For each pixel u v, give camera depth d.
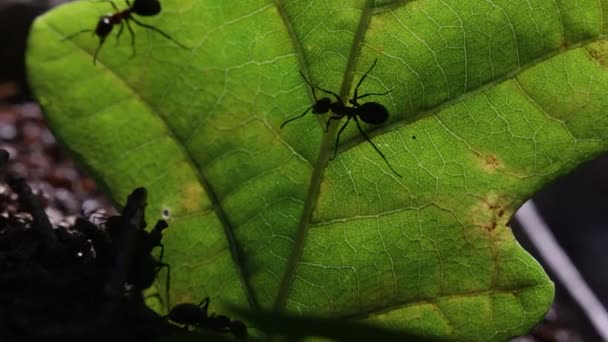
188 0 0.16
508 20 0.16
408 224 0.16
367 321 0.16
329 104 0.16
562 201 0.37
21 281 0.15
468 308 0.16
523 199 0.16
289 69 0.16
